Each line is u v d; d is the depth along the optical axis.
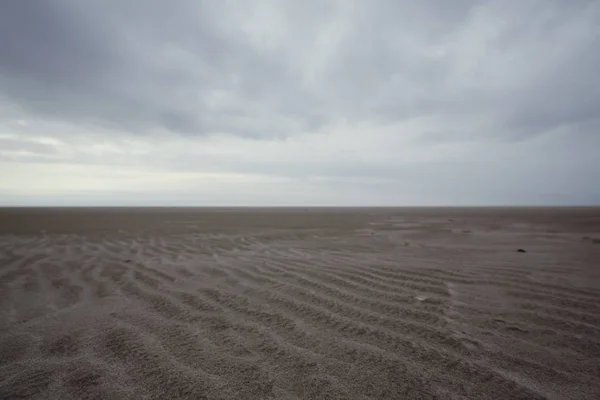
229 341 3.38
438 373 2.75
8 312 4.32
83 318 4.09
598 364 2.93
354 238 14.12
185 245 11.10
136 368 2.81
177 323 3.92
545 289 5.50
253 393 2.44
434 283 5.92
